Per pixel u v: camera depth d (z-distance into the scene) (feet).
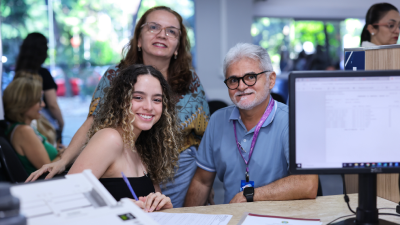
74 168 4.27
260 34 20.39
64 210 2.74
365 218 3.60
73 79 17.20
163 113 5.13
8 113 7.83
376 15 8.50
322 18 21.06
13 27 16.05
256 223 3.73
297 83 3.59
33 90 7.89
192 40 18.56
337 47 21.50
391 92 3.54
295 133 3.61
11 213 2.10
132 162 4.89
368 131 3.58
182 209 4.30
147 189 4.86
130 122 4.65
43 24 16.61
